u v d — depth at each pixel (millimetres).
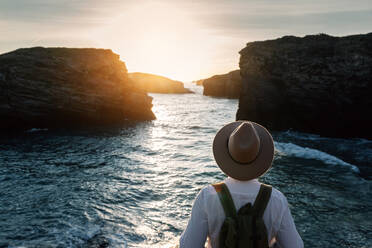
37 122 20812
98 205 7180
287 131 20688
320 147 14680
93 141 15953
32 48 21828
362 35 17391
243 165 1088
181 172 10312
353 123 17750
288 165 10930
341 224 6191
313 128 19531
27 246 5109
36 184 8758
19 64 20203
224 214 1050
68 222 6160
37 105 20469
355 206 7121
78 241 5309
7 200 7441
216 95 84188
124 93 25516
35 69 20438
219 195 1072
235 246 983
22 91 20062
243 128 1080
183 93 106188
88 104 22406
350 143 15883
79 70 21719
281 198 1082
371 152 13352
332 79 17828
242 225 992
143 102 26859
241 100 24375
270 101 21594
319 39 19531
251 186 1104
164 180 9359
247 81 23375
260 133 1165
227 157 1126
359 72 16750
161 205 7281
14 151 13227
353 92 17188
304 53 19219
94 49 23641
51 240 5344
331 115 18344
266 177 9477
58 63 20969
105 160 11891
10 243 5227
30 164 11047
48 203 7258
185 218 6516
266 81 21719
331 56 17859
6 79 19781
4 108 19750
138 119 26359
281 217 1067
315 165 10922
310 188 8422
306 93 19125
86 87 22328
